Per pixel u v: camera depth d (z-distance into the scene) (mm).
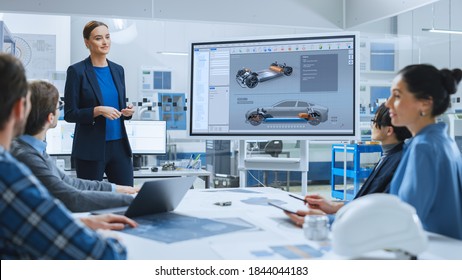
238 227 1369
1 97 866
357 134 2623
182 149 6730
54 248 853
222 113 2818
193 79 2852
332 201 1688
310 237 1216
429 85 1301
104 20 7305
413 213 915
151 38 7594
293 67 2715
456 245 1160
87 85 2871
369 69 8422
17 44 6082
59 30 6262
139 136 4426
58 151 4297
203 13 4453
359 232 896
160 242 1190
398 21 8453
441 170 1257
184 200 1954
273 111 2744
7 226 827
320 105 2680
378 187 1882
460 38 8133
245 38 2766
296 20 4645
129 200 1751
